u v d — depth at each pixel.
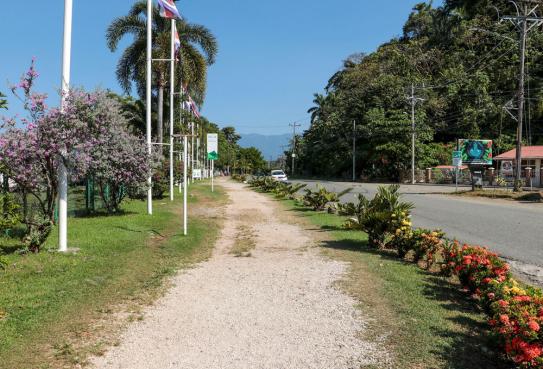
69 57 8.98
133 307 6.02
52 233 10.74
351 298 6.32
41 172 9.82
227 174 116.62
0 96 6.56
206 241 11.37
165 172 25.83
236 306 6.07
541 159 41.88
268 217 16.70
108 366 4.33
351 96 66.81
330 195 18.70
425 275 7.57
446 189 35.62
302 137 105.38
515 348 4.08
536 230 12.94
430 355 4.50
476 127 59.09
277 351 4.65
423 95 59.19
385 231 9.97
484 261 6.37
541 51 58.19
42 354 4.55
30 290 6.44
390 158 56.59
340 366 4.32
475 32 65.31
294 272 7.90
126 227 12.66
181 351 4.66
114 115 9.46
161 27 27.19
